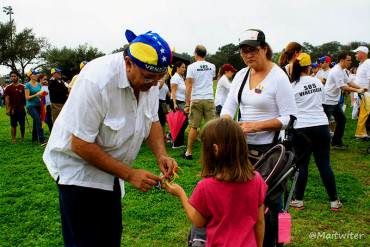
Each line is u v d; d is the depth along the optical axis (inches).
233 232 92.4
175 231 176.1
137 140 102.7
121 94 93.9
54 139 101.3
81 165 100.0
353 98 521.7
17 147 378.9
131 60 90.4
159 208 200.1
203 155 95.3
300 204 198.8
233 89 142.9
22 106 410.6
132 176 97.6
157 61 89.2
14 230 177.5
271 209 116.0
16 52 1989.4
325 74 457.4
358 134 371.6
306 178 194.1
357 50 349.4
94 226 105.4
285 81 130.2
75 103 92.0
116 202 109.4
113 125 95.0
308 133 183.6
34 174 273.4
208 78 306.2
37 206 207.6
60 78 367.9
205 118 307.0
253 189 93.6
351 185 235.3
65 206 104.3
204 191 93.3
